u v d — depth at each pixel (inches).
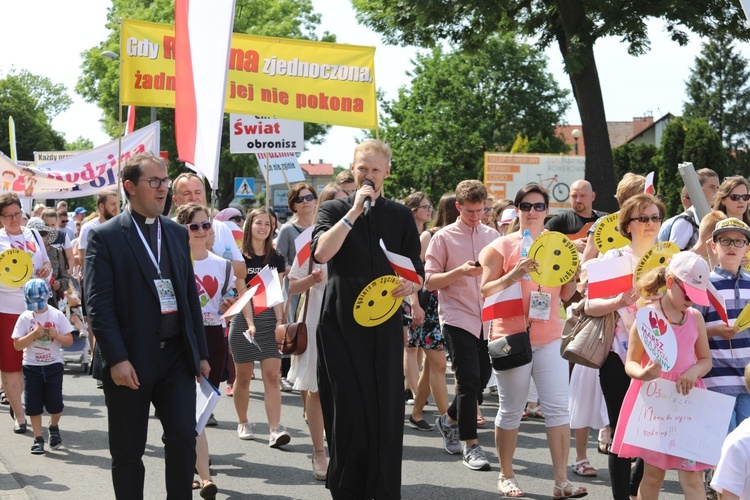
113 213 419.2
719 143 1657.2
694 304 214.2
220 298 281.7
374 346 199.9
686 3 889.5
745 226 221.0
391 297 197.6
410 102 2522.1
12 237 361.1
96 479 267.3
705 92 3403.1
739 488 151.6
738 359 217.5
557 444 240.1
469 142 2469.2
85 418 358.6
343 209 204.2
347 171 315.6
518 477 267.0
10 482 262.5
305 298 267.4
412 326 332.8
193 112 319.3
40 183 630.5
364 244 201.2
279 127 597.6
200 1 316.2
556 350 242.2
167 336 195.5
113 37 1881.2
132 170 195.3
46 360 301.7
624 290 219.8
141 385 191.8
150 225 199.0
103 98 1859.0
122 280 191.6
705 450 194.5
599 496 247.0
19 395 332.5
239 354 307.7
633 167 1983.3
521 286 244.5
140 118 1815.9
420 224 370.3
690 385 195.8
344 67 436.1
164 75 397.1
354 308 196.4
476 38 1051.9
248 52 430.9
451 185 2434.8
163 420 194.7
